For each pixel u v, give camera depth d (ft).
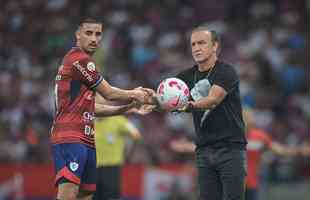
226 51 231.50
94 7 253.03
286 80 221.46
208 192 98.17
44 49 238.48
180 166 168.14
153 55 229.25
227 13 254.06
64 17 251.60
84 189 93.15
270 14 249.96
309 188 169.89
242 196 96.02
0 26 250.98
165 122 197.77
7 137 191.93
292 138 196.65
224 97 94.84
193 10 254.68
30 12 255.09
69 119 91.25
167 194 167.43
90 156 92.48
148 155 179.32
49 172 169.78
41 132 193.77
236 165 95.55
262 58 227.20
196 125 98.32
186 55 233.55
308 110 213.87
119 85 212.43
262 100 209.77
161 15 250.57
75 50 92.79
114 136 134.31
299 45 236.43
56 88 92.99
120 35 240.53
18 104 208.54
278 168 179.32
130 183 168.14
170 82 95.20
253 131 142.61
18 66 231.30
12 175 171.22
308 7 252.21
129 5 254.06
